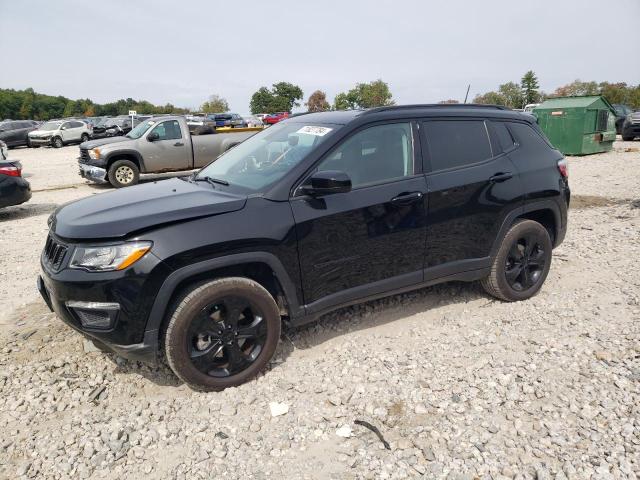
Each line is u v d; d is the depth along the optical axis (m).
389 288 3.92
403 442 2.81
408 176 3.92
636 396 3.12
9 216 9.55
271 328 3.46
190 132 13.59
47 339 4.07
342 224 3.60
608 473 2.52
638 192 9.48
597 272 5.35
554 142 16.06
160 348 3.27
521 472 2.57
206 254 3.15
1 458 2.78
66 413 3.17
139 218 3.12
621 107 25.86
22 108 114.12
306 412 3.11
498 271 4.44
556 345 3.79
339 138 3.69
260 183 3.58
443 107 4.28
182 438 2.91
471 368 3.53
